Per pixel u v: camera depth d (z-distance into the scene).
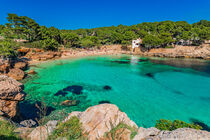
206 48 72.50
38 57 54.22
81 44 94.31
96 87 26.19
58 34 80.38
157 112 17.42
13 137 6.14
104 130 6.61
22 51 52.03
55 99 19.98
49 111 16.31
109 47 100.75
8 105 12.30
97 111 8.16
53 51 64.94
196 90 24.94
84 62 56.47
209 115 16.67
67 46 82.12
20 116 13.99
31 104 17.97
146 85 27.88
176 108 18.34
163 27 103.94
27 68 40.53
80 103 19.11
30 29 73.25
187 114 17.00
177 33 95.62
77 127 7.21
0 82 12.58
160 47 87.94
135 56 78.75
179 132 5.31
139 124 15.05
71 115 9.03
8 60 34.50
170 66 48.75
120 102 20.05
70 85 26.86
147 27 117.75
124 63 55.47
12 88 12.67
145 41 83.19
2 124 7.14
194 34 79.31
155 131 6.45
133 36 98.94
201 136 4.86
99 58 69.06
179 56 72.44
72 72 38.38
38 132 6.83
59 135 6.68
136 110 17.84
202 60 62.41
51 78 31.31
